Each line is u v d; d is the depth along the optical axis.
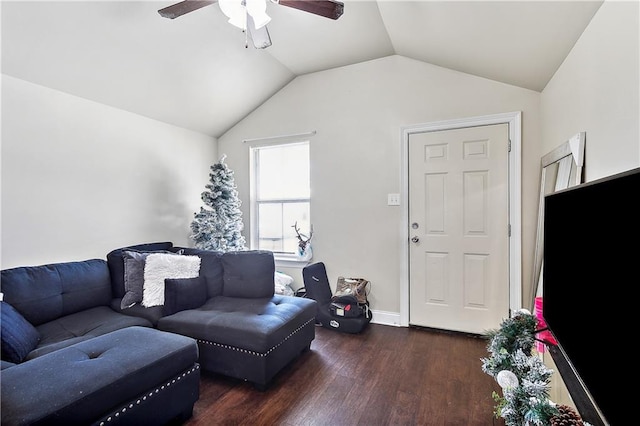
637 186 0.70
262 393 1.95
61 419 1.16
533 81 2.46
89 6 2.06
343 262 3.38
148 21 2.31
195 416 1.73
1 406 1.12
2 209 2.21
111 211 2.91
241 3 1.72
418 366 2.27
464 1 1.77
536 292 2.43
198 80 3.06
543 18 1.66
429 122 2.99
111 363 1.42
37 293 2.08
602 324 0.86
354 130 3.32
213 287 2.77
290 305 2.44
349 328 2.89
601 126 1.49
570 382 1.18
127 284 2.49
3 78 2.20
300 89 3.61
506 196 2.73
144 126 3.21
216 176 3.49
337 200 3.40
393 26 2.50
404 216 3.09
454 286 2.92
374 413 1.75
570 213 1.18
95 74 2.54
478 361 2.34
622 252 0.76
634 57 1.21
